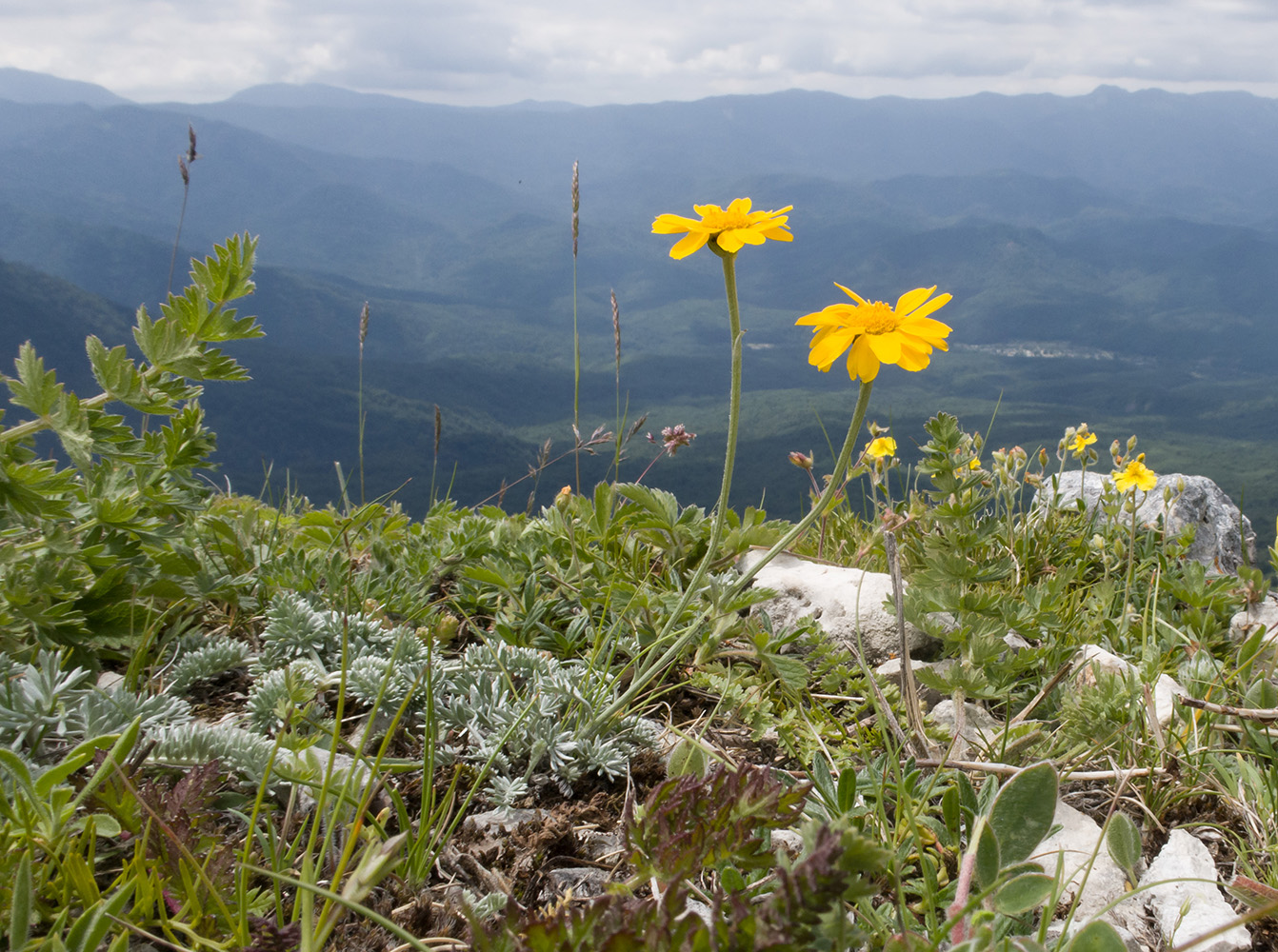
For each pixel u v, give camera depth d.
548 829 0.37
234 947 0.27
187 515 0.51
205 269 0.44
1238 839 0.38
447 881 0.35
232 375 0.44
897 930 0.30
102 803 0.29
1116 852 0.32
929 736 0.42
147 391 0.43
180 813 0.30
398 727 0.41
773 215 0.38
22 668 0.39
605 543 0.56
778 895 0.18
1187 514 0.71
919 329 0.36
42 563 0.42
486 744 0.40
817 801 0.38
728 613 0.44
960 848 0.36
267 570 0.50
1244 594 0.56
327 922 0.24
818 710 0.44
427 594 0.52
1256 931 0.34
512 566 0.53
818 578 0.54
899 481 0.62
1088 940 0.25
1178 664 0.50
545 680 0.43
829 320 0.36
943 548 0.48
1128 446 0.62
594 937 0.20
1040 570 0.61
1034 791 0.31
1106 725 0.42
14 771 0.27
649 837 0.26
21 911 0.24
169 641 0.45
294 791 0.33
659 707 0.46
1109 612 0.56
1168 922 0.34
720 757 0.40
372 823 0.34
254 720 0.40
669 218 0.39
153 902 0.28
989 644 0.44
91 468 0.42
